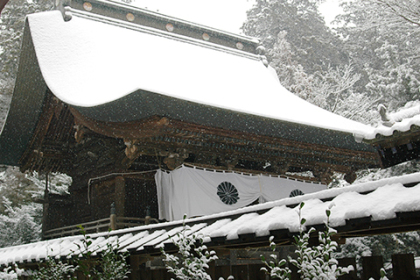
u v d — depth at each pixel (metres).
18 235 20.05
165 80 14.02
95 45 15.56
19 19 29.66
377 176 18.84
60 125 16.09
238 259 11.55
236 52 20.50
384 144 8.42
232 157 13.70
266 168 16.83
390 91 20.39
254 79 18.69
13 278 5.92
